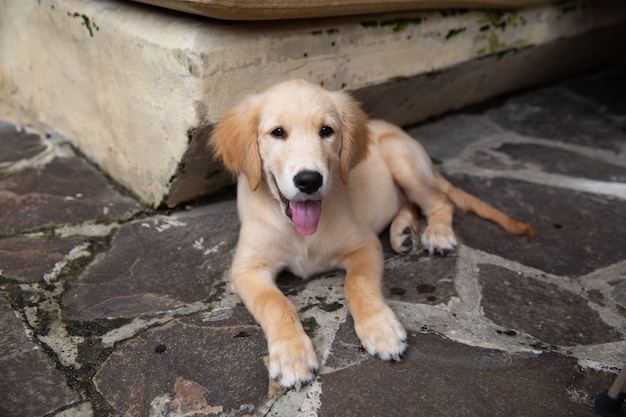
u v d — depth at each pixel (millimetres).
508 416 762
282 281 979
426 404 770
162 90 1029
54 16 1188
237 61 1002
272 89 919
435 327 883
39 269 982
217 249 1038
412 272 994
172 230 1082
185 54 974
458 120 1572
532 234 1084
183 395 786
